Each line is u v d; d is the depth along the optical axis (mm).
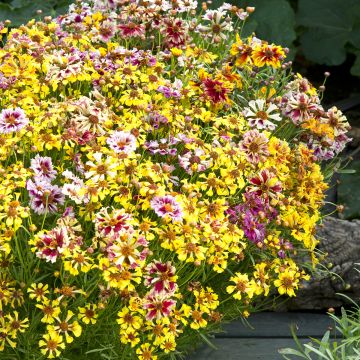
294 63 7508
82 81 4180
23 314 3635
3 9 6137
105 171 3506
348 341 3662
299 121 4137
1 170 3453
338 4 6867
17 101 3832
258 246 3840
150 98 3990
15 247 3525
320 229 4770
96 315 3434
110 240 3312
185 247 3484
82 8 4699
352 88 7211
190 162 3768
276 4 6402
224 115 4246
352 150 6109
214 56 4457
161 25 4461
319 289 4652
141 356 3529
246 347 4285
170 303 3479
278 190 3855
